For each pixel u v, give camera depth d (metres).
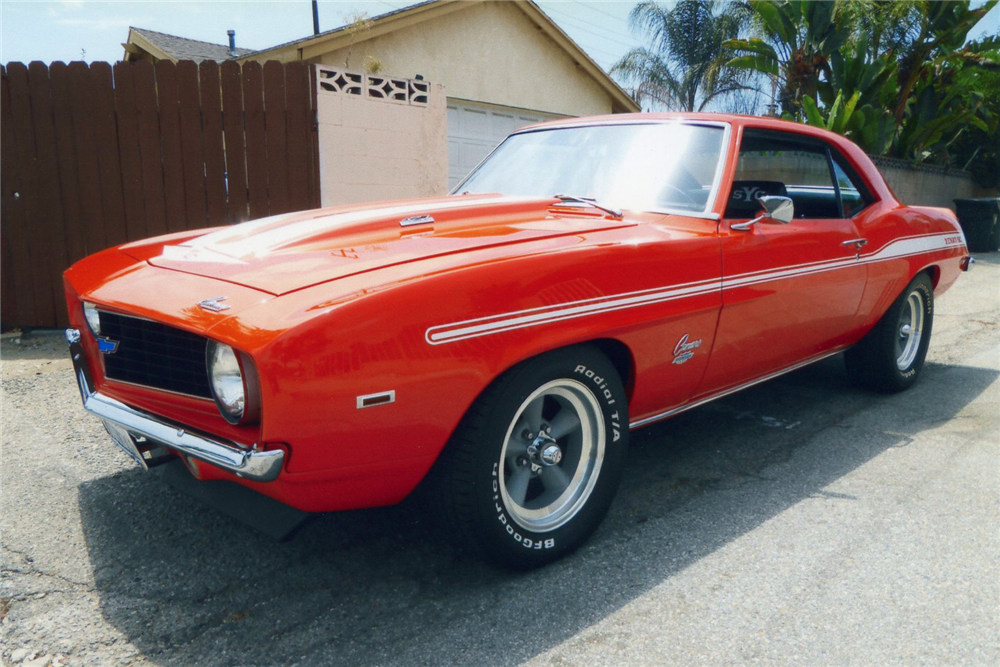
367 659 2.03
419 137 7.53
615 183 3.21
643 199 3.08
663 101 19.09
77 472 3.25
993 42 15.07
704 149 3.21
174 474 2.47
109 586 2.38
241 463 1.92
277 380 1.85
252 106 6.33
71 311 2.67
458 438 2.21
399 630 2.16
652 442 3.69
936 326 6.54
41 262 6.02
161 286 2.27
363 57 10.06
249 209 6.43
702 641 2.10
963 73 14.60
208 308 2.03
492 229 2.61
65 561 2.52
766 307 3.15
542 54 12.40
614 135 3.44
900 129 14.81
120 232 6.15
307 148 6.53
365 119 7.01
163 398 2.31
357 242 2.42
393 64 10.38
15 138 5.86
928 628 2.16
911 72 14.09
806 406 4.25
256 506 2.20
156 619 2.21
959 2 13.30
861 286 3.79
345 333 1.92
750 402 4.34
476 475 2.21
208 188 6.29
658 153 3.24
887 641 2.10
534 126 3.88
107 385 2.52
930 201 14.85
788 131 3.56
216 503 2.29
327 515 2.87
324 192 6.75
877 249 3.88
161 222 6.22
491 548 2.31
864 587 2.38
